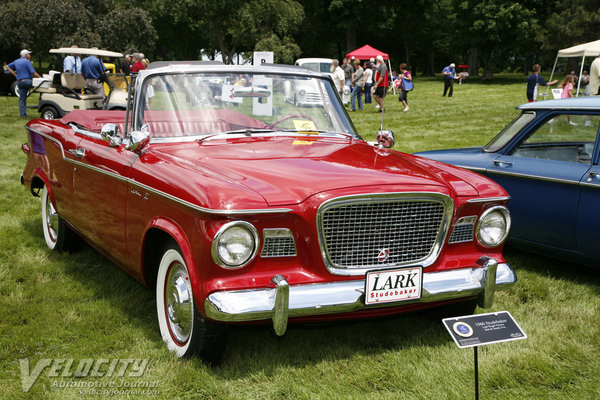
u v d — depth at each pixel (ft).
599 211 14.16
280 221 9.10
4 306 12.59
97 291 13.60
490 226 10.87
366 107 68.03
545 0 147.64
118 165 11.76
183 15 138.00
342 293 9.26
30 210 21.26
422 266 9.85
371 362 10.49
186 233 9.37
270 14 136.98
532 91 62.85
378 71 57.98
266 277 9.11
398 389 9.57
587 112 14.85
